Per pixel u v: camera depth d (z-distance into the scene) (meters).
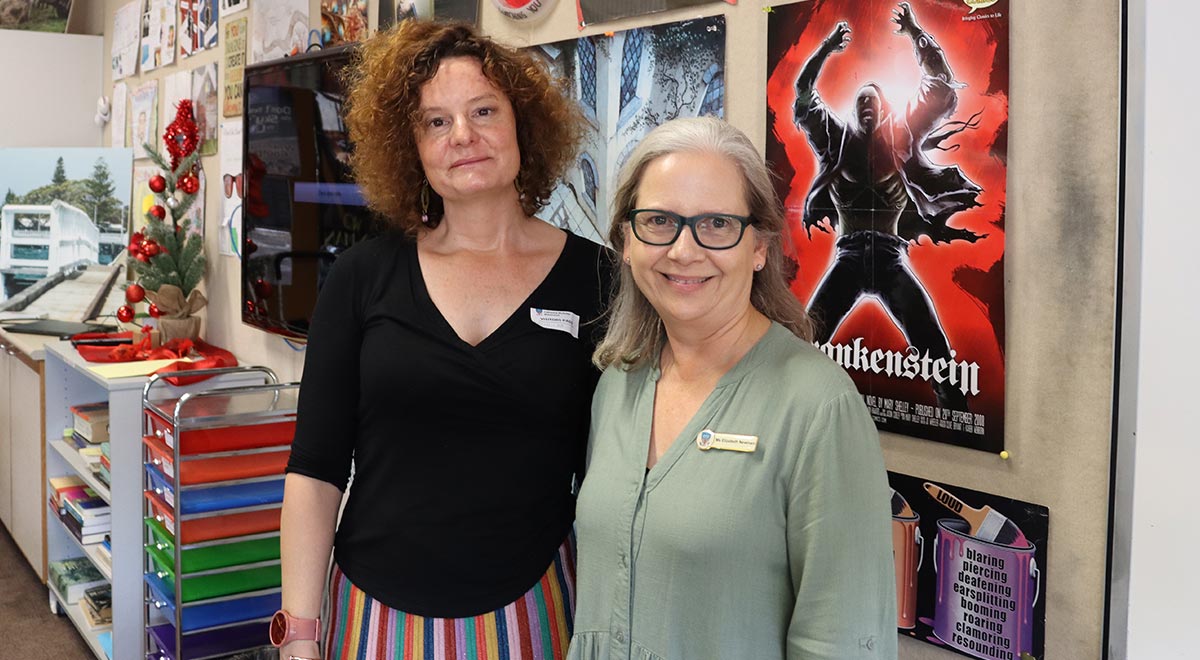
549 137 1.62
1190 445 1.28
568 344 1.51
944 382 1.48
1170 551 1.29
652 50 1.93
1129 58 1.24
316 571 1.54
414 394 1.46
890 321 1.55
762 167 1.24
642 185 1.23
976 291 1.43
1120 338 1.27
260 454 2.65
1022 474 1.41
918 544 1.55
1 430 4.16
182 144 3.72
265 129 3.01
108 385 2.93
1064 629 1.37
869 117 1.55
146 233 3.68
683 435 1.22
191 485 2.52
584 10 2.08
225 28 3.61
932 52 1.46
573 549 1.57
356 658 1.49
